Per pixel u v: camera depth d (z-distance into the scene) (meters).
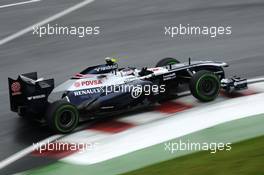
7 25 75.56
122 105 48.56
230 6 78.81
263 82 55.12
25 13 79.69
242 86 52.44
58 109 45.41
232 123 45.50
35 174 39.84
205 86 49.97
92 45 68.31
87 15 78.25
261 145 40.06
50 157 42.44
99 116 48.22
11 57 65.75
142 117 48.41
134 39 69.38
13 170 41.03
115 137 44.78
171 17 75.62
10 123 49.22
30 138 46.06
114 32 71.94
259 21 73.00
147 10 78.69
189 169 37.06
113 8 80.31
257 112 47.34
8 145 45.06
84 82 47.94
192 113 48.19
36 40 70.44
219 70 53.53
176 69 51.31
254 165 36.28
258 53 63.25
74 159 41.66
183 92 53.31
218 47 65.56
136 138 44.16
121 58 64.00
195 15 75.94
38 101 46.66
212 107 49.19
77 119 46.44
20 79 47.94
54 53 66.50
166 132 44.75
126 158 40.78
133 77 49.78
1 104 53.16
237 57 62.41
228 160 37.88
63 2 83.88
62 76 60.25
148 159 40.25
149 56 64.12
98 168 39.62
